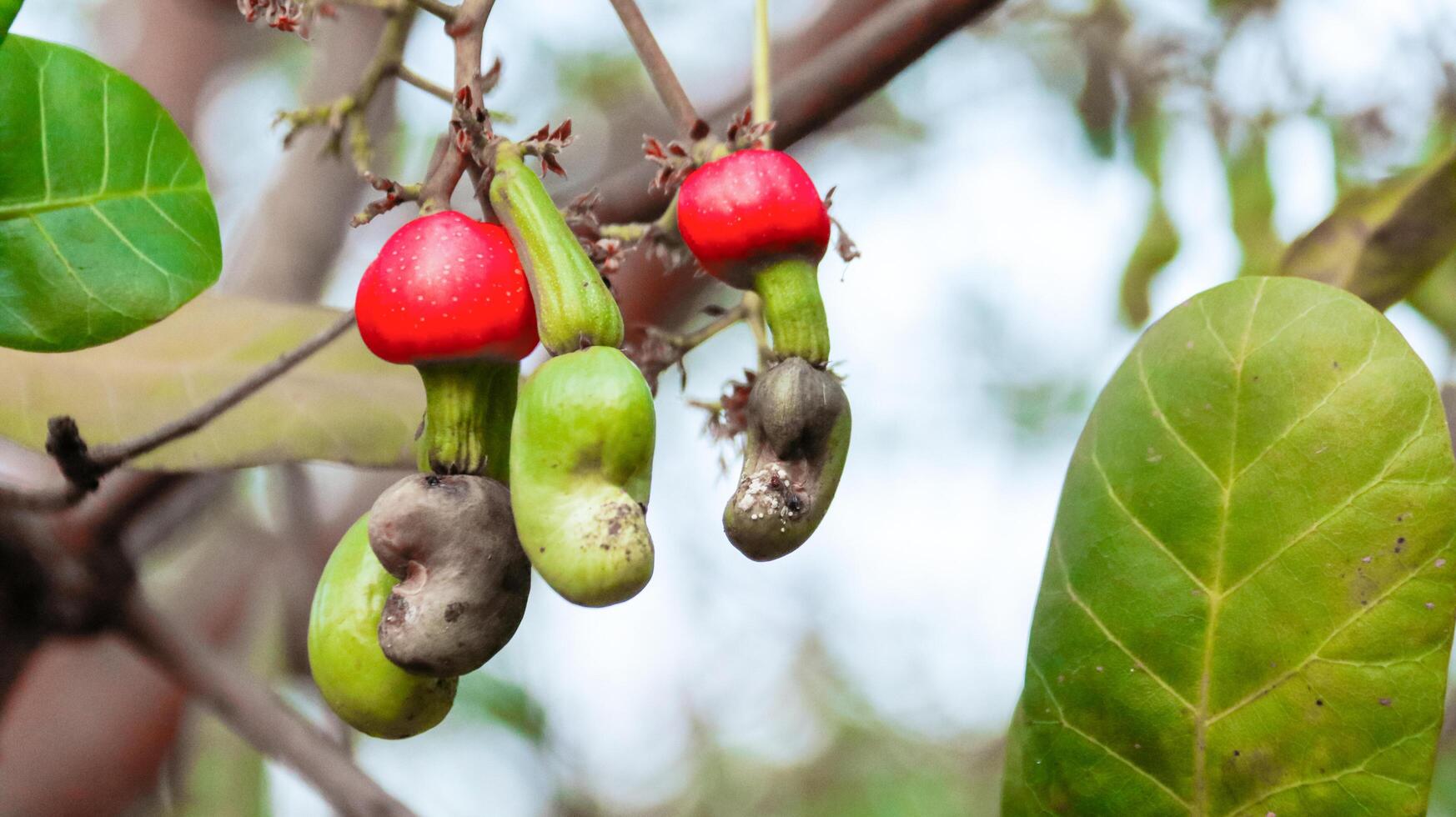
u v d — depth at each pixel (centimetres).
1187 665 62
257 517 136
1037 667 63
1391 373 61
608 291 57
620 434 55
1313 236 76
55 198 61
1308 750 61
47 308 61
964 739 187
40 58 61
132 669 120
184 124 138
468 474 57
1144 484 62
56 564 80
